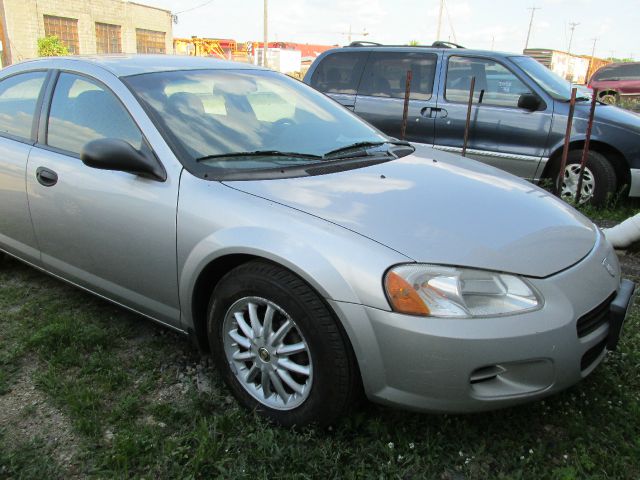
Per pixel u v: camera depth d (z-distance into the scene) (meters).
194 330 2.66
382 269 2.07
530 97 5.94
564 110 5.87
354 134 3.36
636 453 2.25
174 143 2.68
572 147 5.89
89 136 2.99
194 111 2.92
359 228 2.21
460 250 2.16
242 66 3.63
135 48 31.52
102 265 2.94
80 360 2.84
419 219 2.31
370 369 2.11
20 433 2.38
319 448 2.25
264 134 2.99
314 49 52.47
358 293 2.07
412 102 6.63
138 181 2.69
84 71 3.15
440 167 3.04
